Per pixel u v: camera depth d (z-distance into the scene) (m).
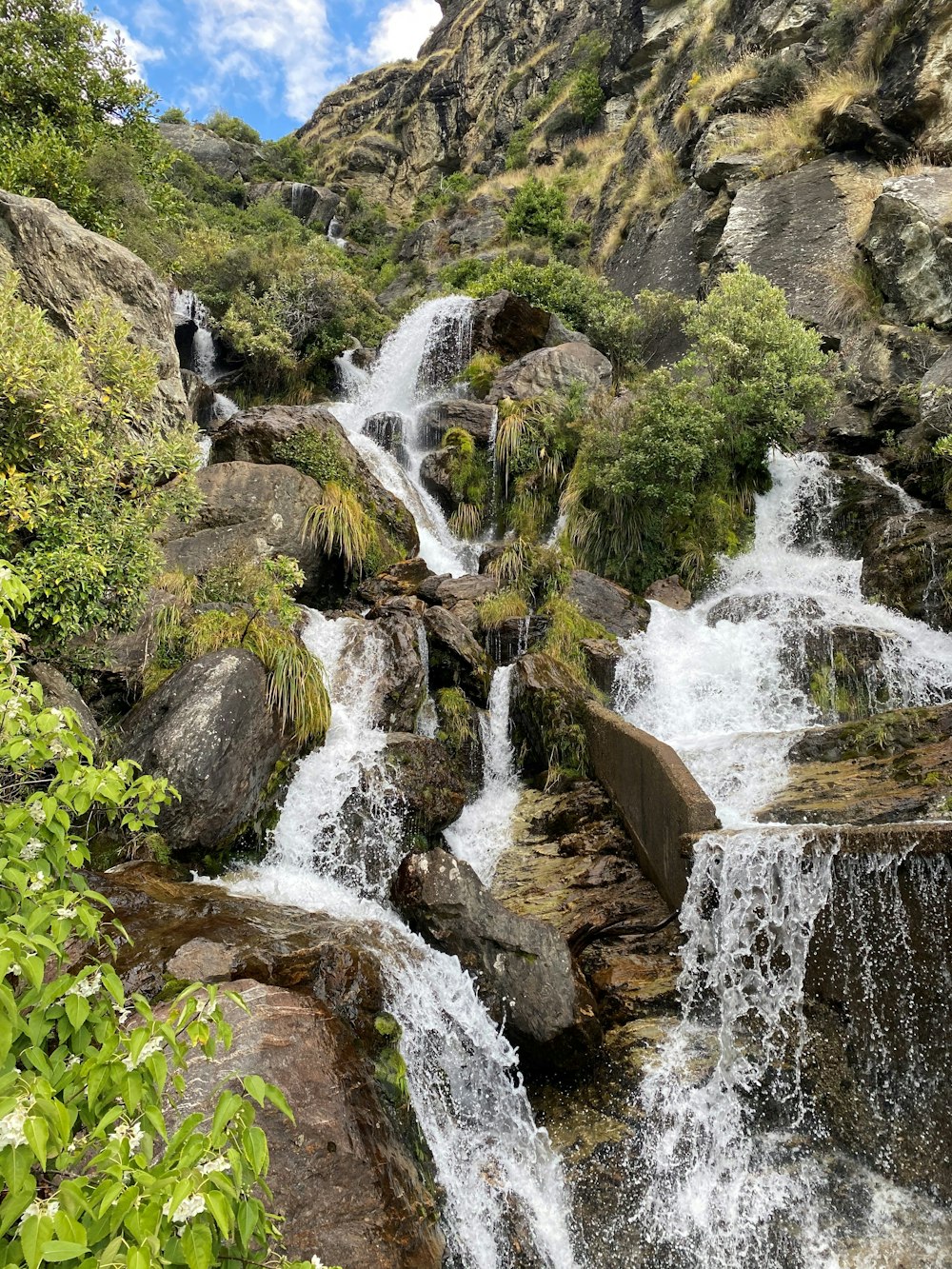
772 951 5.50
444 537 13.47
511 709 9.27
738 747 8.00
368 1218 3.65
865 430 13.27
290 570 7.84
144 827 5.92
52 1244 1.76
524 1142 5.18
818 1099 5.11
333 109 48.72
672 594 11.39
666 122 24.75
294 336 19.47
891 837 4.96
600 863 7.33
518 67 38.09
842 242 15.61
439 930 5.59
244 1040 3.87
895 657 8.73
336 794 6.94
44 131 13.76
